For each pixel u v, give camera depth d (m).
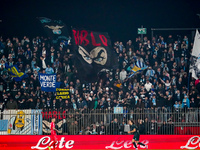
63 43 126.88
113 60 119.69
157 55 126.19
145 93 111.88
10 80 119.12
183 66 124.12
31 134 97.62
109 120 99.81
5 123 97.38
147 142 96.50
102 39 119.44
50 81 107.38
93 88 114.31
